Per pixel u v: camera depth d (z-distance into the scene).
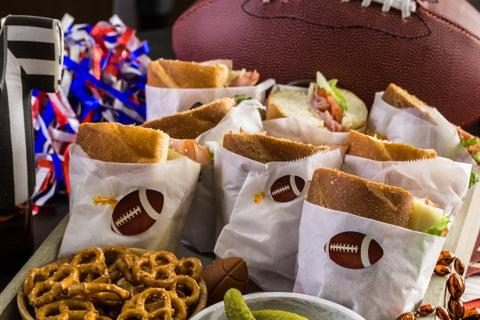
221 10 1.07
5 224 0.76
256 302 0.64
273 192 0.76
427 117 0.88
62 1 1.91
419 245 0.66
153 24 2.00
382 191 0.67
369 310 0.67
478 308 0.73
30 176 0.75
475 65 1.01
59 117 0.99
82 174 0.75
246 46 1.04
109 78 1.07
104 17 2.00
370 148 0.79
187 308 0.65
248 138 0.77
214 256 0.84
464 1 1.09
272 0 1.03
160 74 0.93
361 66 1.00
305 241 0.69
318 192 0.69
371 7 1.00
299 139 0.86
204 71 0.91
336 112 0.92
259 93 0.94
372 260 0.66
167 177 0.74
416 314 0.68
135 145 0.74
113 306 0.64
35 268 0.67
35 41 0.71
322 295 0.68
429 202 0.71
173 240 0.77
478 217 0.87
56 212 0.91
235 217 0.76
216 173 0.80
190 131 0.84
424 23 0.99
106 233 0.74
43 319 0.61
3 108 0.71
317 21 1.00
